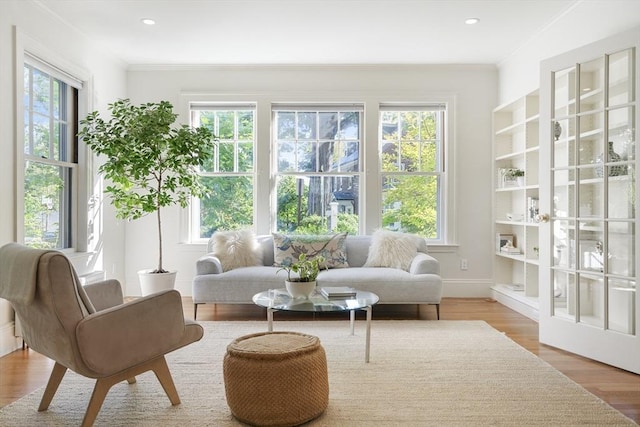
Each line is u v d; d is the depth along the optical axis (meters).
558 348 3.13
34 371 2.69
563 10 3.57
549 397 2.26
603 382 2.51
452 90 4.95
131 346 1.94
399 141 5.01
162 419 2.03
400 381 2.47
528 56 4.24
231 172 5.00
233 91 4.92
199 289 3.92
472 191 4.95
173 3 3.44
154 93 4.94
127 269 4.92
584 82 3.03
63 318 1.79
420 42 4.25
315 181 5.00
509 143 4.87
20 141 3.21
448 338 3.33
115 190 4.04
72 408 2.16
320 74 4.94
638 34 2.66
